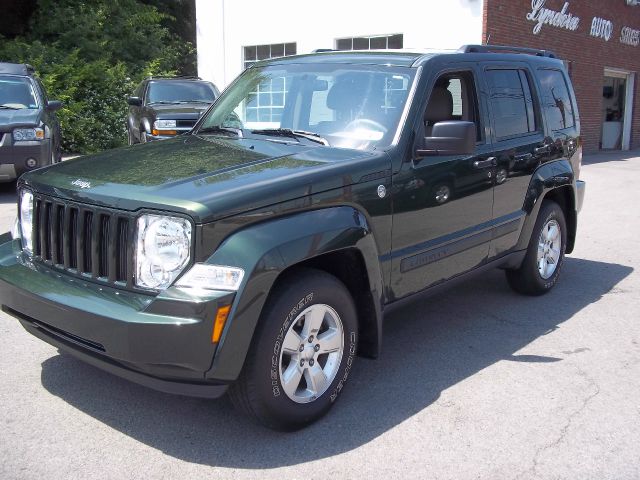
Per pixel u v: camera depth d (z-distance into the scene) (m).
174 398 3.91
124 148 4.41
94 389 3.99
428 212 4.29
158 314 3.03
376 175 3.87
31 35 19.72
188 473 3.16
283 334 3.34
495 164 4.94
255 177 3.42
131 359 3.05
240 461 3.28
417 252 4.25
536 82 5.69
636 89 22.47
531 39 15.63
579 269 7.09
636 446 3.48
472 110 4.88
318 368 3.60
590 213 10.30
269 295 3.31
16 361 4.36
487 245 5.00
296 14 15.98
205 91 13.66
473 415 3.79
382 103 4.29
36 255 3.75
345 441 3.49
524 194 5.41
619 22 20.45
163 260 3.11
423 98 4.29
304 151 4.01
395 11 14.54
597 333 5.15
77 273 3.43
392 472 3.21
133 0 21.81
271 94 4.79
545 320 5.44
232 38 17.23
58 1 20.42
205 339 3.01
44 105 10.47
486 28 13.68
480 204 4.82
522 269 5.82
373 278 3.82
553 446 3.46
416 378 4.28
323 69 4.69
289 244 3.26
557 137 5.90
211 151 4.06
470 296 6.07
